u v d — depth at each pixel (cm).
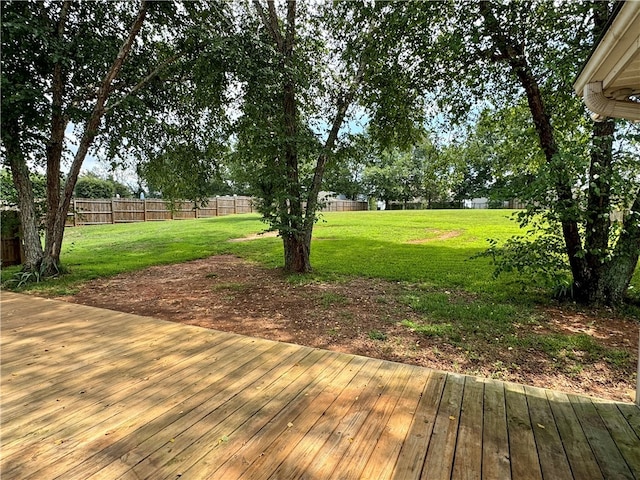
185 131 707
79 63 545
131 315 373
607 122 379
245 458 157
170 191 762
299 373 240
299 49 601
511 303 424
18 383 225
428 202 2889
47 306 407
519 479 145
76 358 264
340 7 555
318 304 432
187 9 564
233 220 1603
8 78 468
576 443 168
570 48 399
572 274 435
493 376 255
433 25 479
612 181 365
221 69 560
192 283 553
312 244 906
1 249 675
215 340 302
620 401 209
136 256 785
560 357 284
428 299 440
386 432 175
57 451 161
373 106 601
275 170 546
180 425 181
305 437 171
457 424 182
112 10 575
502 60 434
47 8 524
